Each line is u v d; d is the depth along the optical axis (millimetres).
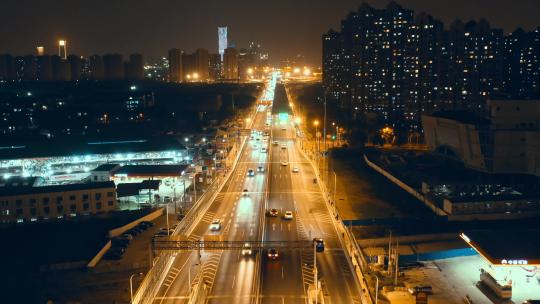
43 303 99188
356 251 115188
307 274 105938
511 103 193750
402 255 116812
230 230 133000
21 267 117000
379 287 102625
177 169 188750
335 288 99625
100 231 138500
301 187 180000
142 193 167250
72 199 153125
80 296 101250
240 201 161750
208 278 104312
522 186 177500
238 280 103125
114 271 113000
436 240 130875
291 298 95250
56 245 129750
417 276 109250
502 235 115250
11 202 148125
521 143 191750
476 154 197625
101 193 155625
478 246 108625
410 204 163125
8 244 131500
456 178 190250
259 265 110750
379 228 137125
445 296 100312
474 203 146875
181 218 145250
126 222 144250
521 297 99062
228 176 196625
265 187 179500
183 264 111688
